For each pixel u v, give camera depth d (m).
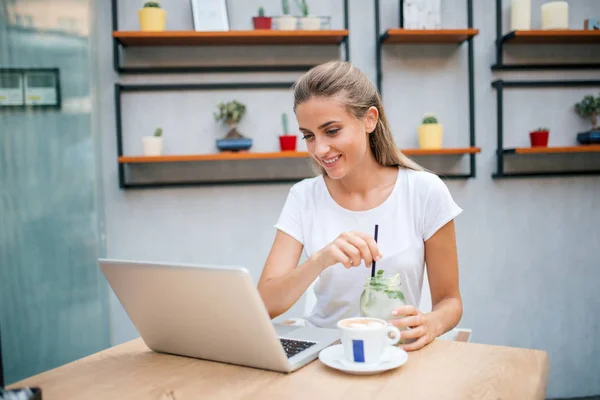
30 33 2.05
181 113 2.31
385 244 1.34
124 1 2.26
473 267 2.43
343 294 1.36
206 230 2.33
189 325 0.92
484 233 2.43
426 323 1.01
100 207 2.21
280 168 2.35
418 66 2.38
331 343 1.01
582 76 2.44
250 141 2.22
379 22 2.33
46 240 2.08
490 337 2.44
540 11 2.41
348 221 1.38
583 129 2.44
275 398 0.76
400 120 2.38
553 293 2.46
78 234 2.12
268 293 1.19
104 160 2.27
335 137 1.20
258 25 2.21
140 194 2.29
